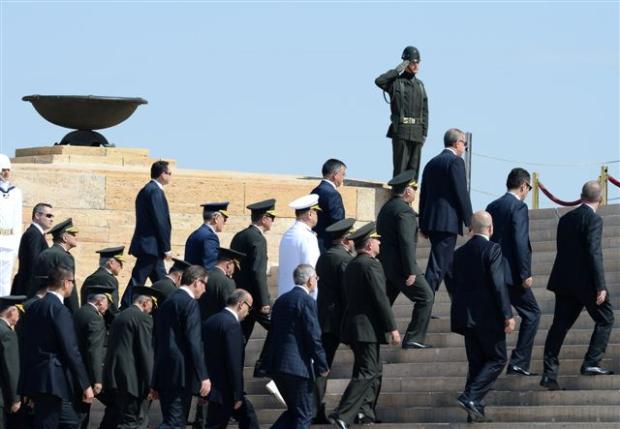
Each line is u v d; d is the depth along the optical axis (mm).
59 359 44781
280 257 47062
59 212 56969
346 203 59438
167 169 52281
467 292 43438
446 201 47844
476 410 43250
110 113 60219
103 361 48781
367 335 43938
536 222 55250
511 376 44875
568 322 44125
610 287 48562
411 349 47312
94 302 46656
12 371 45156
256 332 52906
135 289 46281
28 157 59406
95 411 51594
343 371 48375
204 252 50062
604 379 43906
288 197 59125
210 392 44219
